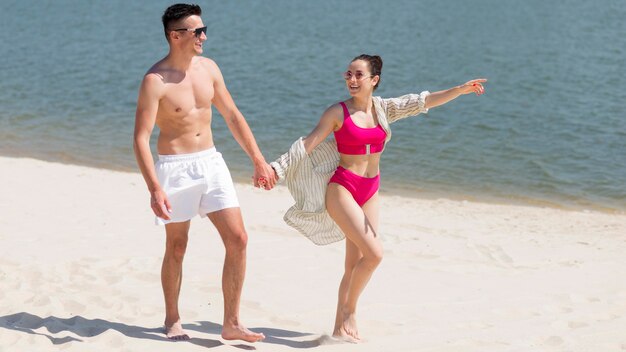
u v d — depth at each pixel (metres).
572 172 16.36
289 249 9.86
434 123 20.39
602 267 9.80
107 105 22.12
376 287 8.51
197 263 8.96
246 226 10.95
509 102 23.12
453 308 7.83
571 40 34.78
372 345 6.38
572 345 6.61
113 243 9.64
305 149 6.34
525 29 38.31
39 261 8.63
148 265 8.70
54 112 21.02
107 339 6.17
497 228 12.09
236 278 6.07
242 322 7.06
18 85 24.59
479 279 9.05
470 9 46.28
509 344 6.56
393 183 15.32
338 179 6.39
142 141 5.88
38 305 7.06
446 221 12.41
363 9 46.38
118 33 36.44
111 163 16.25
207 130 6.16
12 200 11.76
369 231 6.32
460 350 6.34
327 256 9.62
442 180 15.65
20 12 44.38
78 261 8.70
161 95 5.93
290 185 6.50
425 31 38.00
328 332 6.88
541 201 14.42
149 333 6.46
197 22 5.95
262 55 30.89
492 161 17.08
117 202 12.07
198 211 6.11
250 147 6.35
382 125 6.44
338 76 26.92
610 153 17.83
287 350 6.22
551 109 22.23
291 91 24.50
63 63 28.81
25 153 16.62
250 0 50.28
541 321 7.38
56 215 10.99
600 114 21.64
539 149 18.06
